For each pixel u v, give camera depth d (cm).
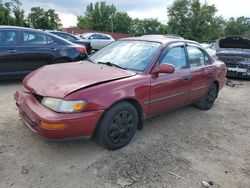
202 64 509
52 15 4722
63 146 349
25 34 633
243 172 332
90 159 326
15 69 620
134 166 320
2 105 481
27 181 279
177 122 474
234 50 1003
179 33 5041
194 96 487
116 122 339
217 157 362
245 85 886
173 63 427
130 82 346
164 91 399
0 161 307
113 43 477
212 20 5009
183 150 371
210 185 298
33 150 335
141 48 421
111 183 286
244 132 460
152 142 386
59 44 686
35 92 320
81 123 299
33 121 308
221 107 599
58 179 285
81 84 314
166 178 303
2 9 2778
